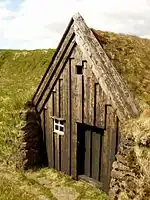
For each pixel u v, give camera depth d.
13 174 14.42
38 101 15.42
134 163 9.40
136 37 15.37
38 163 15.45
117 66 11.57
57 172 14.58
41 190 12.70
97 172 12.90
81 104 12.87
